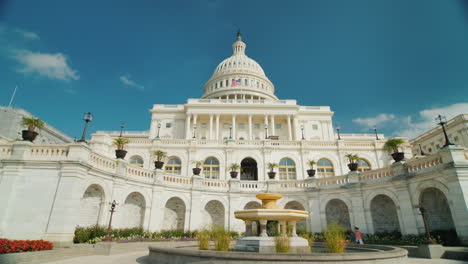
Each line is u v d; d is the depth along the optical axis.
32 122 14.34
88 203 15.04
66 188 13.05
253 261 7.72
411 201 15.70
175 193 19.94
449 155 13.79
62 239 12.28
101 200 15.66
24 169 13.40
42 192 13.05
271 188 22.55
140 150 29.08
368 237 16.73
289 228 12.28
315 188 21.00
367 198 18.20
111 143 29.05
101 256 11.98
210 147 29.56
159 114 52.97
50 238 12.20
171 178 20.23
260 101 53.56
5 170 13.20
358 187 18.75
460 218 12.89
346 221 19.88
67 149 13.96
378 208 18.33
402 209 16.02
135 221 17.94
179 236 18.12
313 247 12.93
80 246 12.35
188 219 19.89
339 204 20.56
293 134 50.94
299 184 22.25
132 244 14.06
